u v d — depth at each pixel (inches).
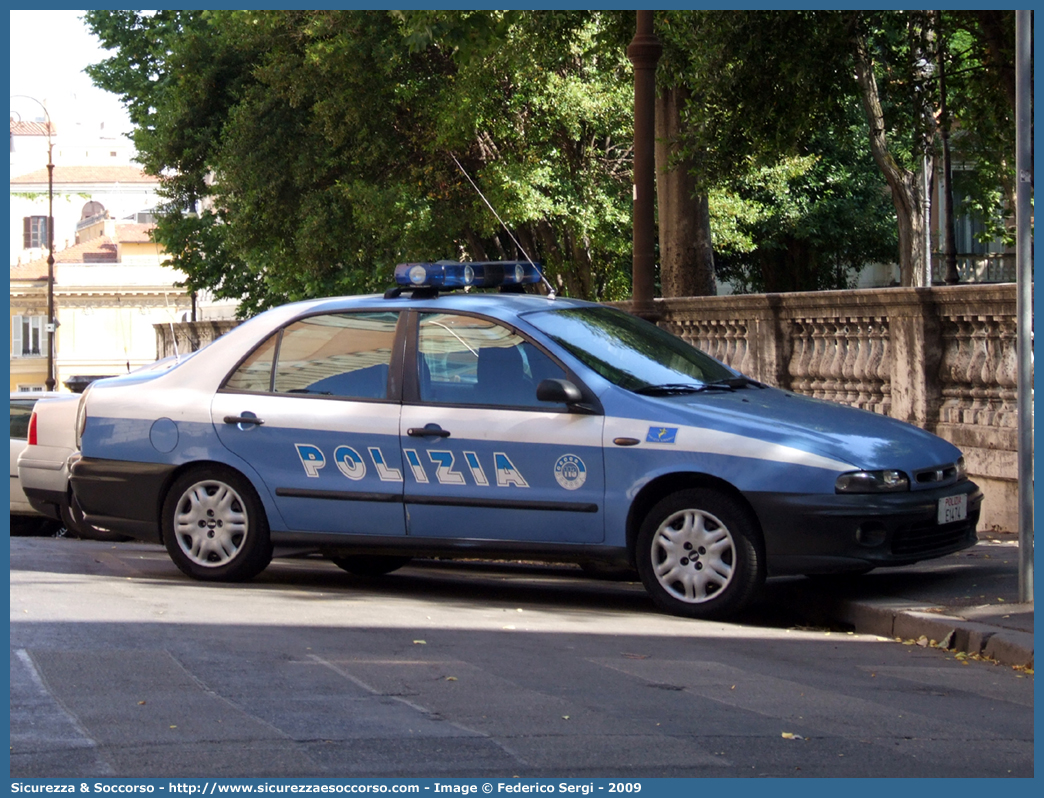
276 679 226.8
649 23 455.8
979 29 655.8
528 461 307.1
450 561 413.1
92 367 3063.5
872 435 299.4
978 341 443.5
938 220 1409.9
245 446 336.2
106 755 180.4
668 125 821.9
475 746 186.5
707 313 587.5
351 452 324.8
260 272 1402.6
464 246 1266.0
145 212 3570.4
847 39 610.5
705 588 295.3
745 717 207.3
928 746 193.0
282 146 1167.0
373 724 197.6
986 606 287.3
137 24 1432.1
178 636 263.3
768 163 703.7
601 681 231.3
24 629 268.4
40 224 3602.4
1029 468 288.0
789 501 284.2
